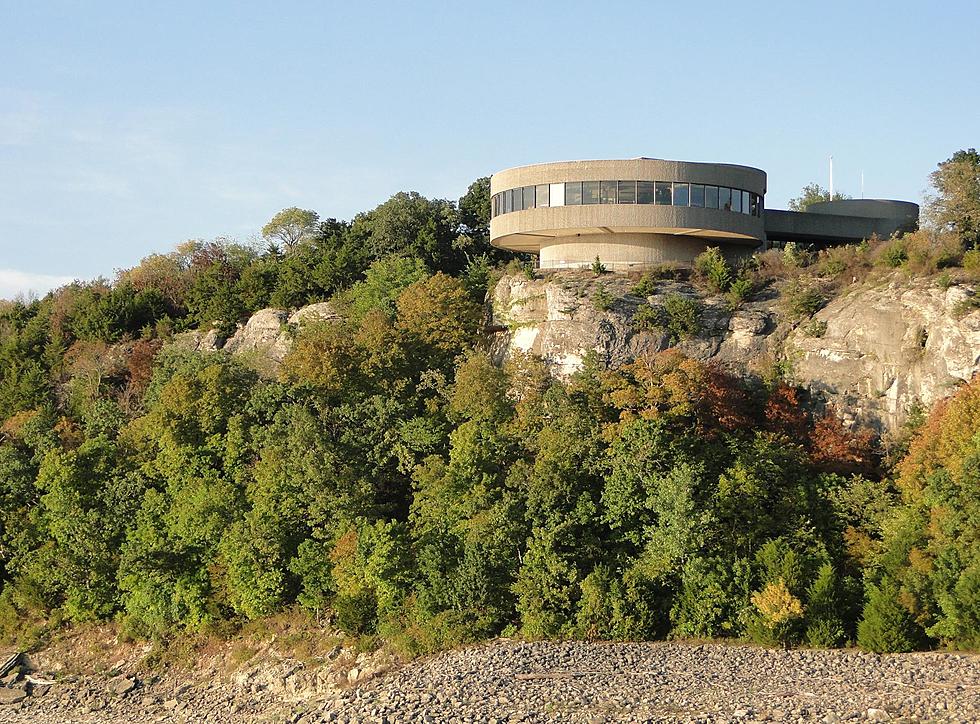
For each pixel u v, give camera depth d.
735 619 66.88
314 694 66.88
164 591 79.00
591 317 90.06
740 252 105.38
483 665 63.03
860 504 70.12
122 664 76.44
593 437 74.81
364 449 80.81
